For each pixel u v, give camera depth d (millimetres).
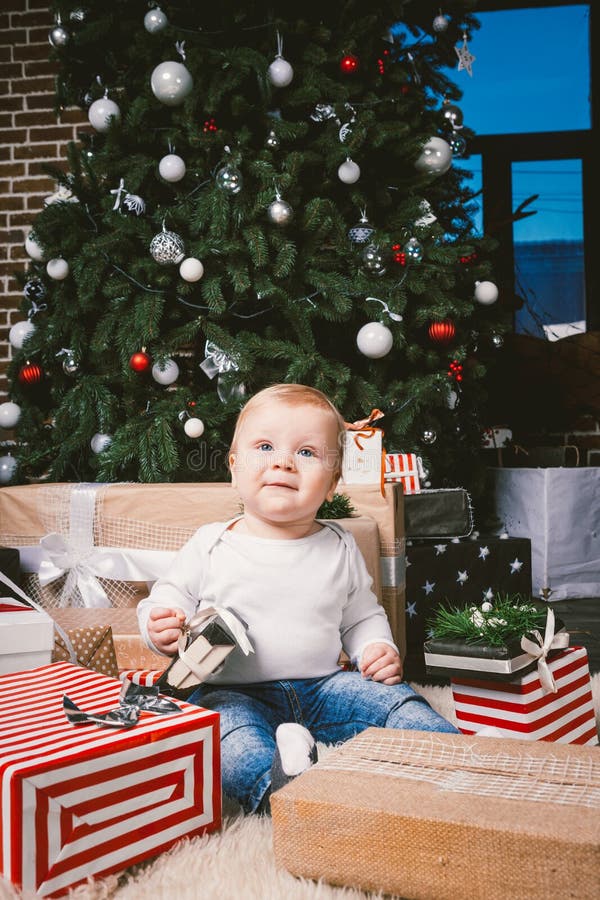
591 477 2912
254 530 1128
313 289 2662
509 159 4191
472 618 1172
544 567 2848
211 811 839
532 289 4223
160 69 2383
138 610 1143
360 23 2633
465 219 3238
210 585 1105
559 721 1156
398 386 2594
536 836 652
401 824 701
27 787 683
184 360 2842
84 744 742
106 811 739
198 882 740
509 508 3062
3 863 681
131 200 2500
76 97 2891
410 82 2938
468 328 2949
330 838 732
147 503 1637
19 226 3631
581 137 4129
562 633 1171
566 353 3656
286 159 2455
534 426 3689
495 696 1118
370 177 2730
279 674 1086
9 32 3633
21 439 2836
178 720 817
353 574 1154
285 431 1077
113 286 2490
